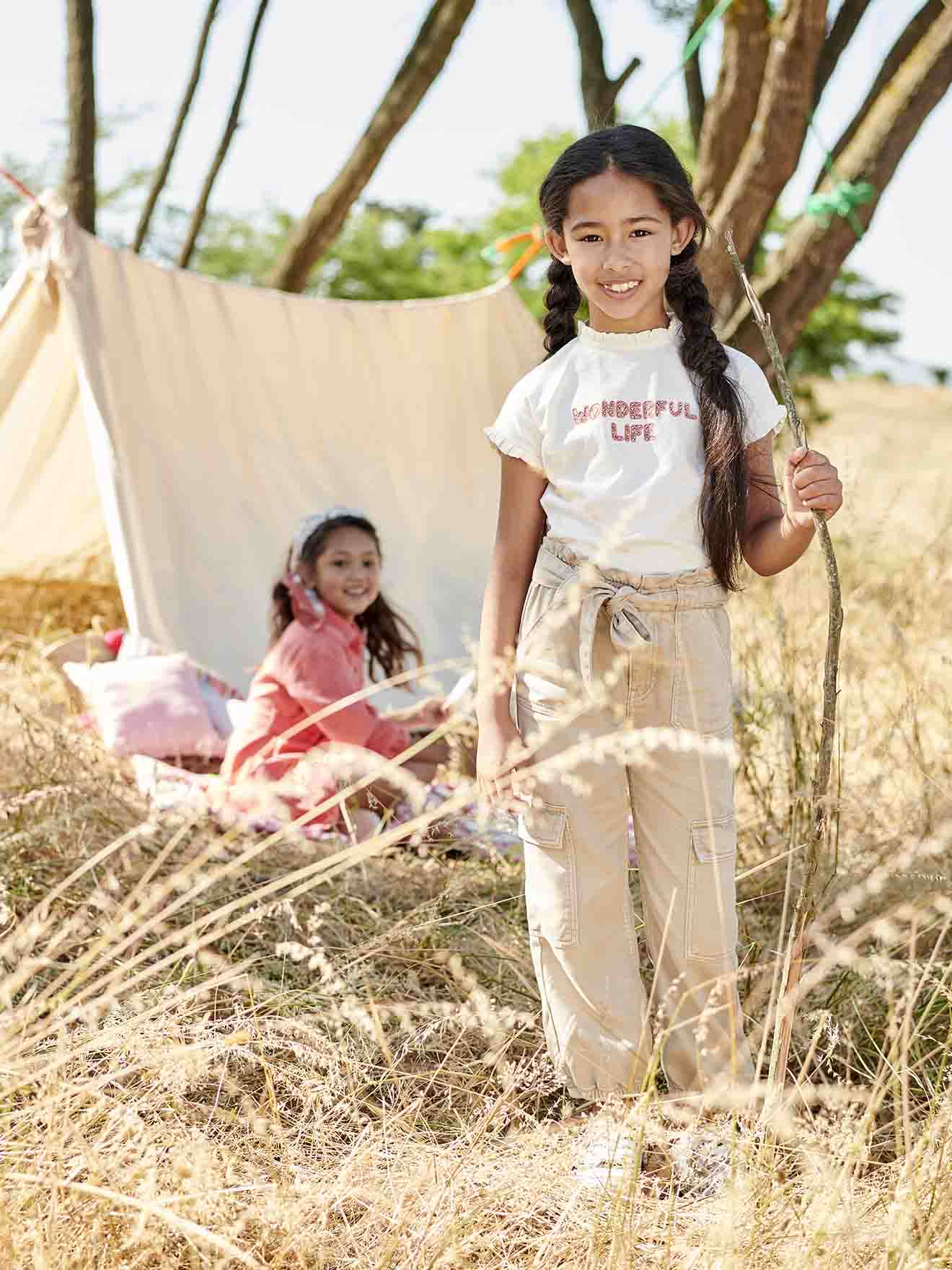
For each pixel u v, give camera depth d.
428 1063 2.50
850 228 4.87
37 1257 1.62
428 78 6.40
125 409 4.68
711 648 2.22
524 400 2.34
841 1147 1.94
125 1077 2.22
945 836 2.62
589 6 5.83
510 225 13.59
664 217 2.21
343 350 5.41
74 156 6.98
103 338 4.66
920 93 4.72
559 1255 1.90
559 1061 2.30
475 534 5.58
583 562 2.23
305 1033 2.33
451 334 5.64
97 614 6.01
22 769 3.44
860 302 10.97
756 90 5.10
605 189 2.18
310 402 5.30
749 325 4.95
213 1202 1.80
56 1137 1.86
